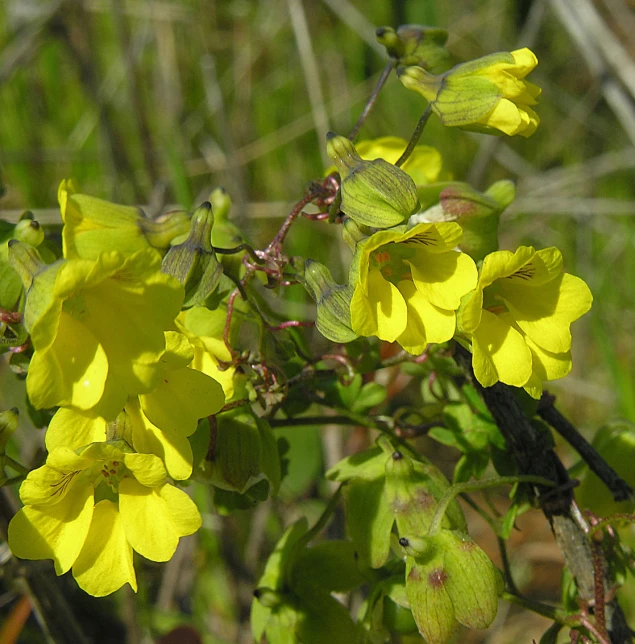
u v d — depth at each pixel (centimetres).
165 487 15
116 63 36
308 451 22
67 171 32
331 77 38
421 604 16
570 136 42
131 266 15
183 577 25
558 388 32
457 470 18
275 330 17
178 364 15
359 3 40
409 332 15
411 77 17
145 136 30
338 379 18
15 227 17
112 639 24
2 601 22
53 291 14
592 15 34
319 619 18
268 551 26
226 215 18
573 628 17
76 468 15
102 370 14
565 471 17
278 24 38
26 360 17
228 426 17
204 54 34
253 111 38
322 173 33
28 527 15
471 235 17
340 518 23
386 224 16
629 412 28
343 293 16
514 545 31
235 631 25
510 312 16
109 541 15
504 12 43
